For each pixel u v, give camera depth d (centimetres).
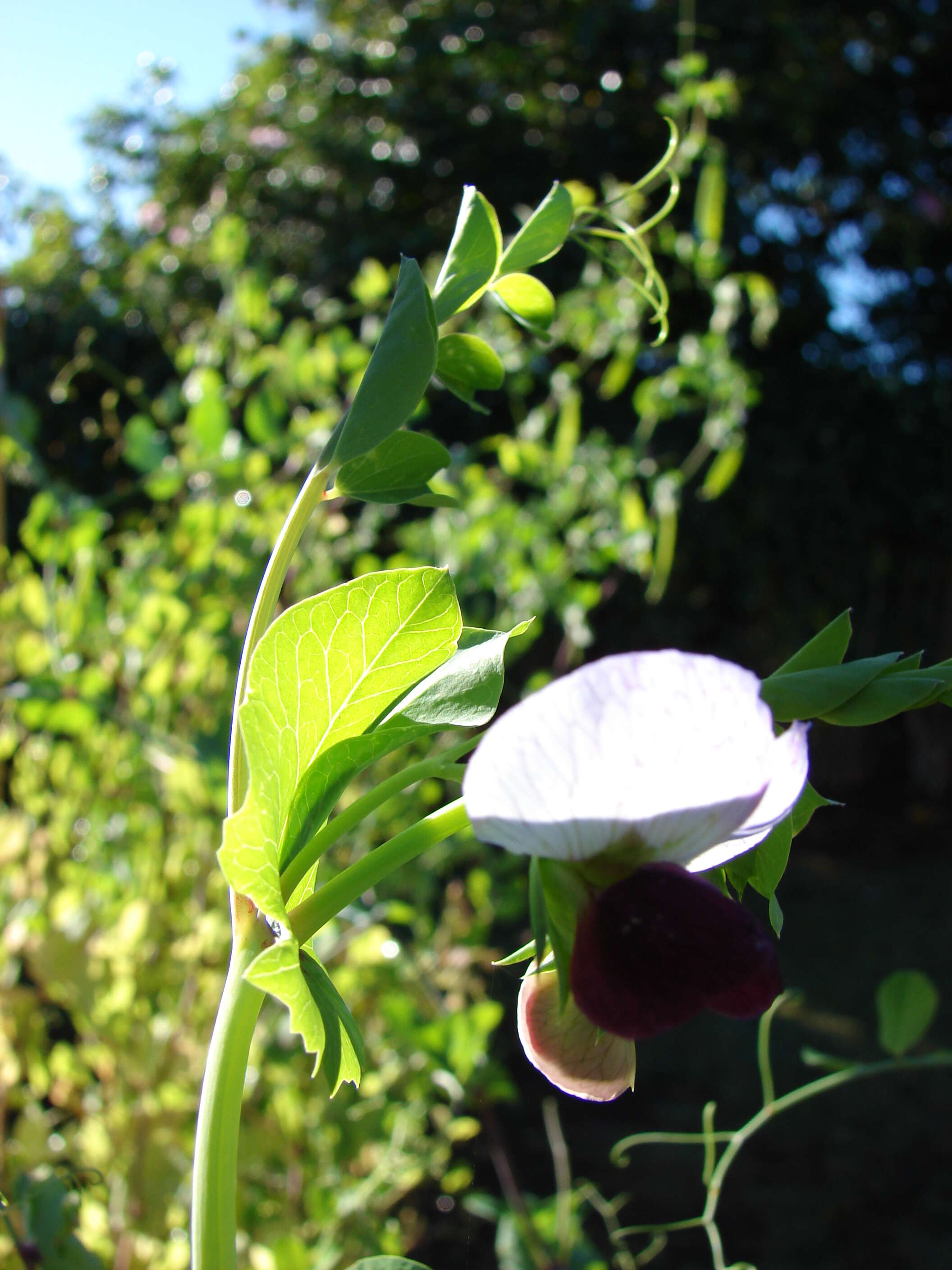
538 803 11
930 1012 26
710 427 56
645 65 151
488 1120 43
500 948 75
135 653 45
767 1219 67
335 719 14
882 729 190
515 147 156
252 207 152
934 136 183
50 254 136
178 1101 40
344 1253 38
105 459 67
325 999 13
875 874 143
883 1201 69
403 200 158
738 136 152
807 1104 81
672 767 11
